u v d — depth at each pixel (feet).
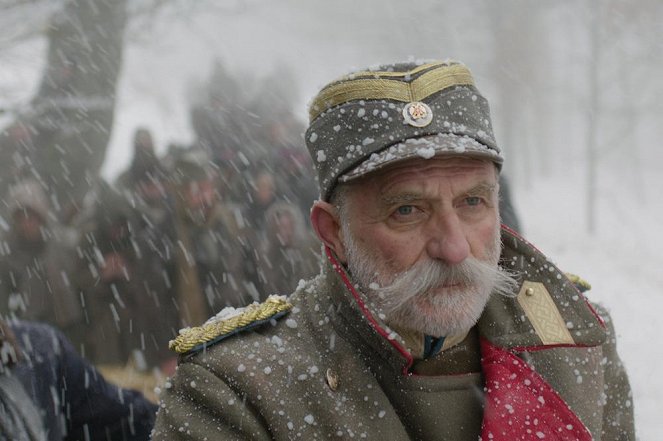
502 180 23.24
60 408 10.57
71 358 10.89
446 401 8.15
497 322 8.36
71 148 28.84
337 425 7.91
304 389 8.07
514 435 7.88
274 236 22.76
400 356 7.89
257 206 23.49
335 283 8.16
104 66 31.01
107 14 31.22
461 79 8.04
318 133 8.18
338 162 7.93
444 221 7.57
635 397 25.16
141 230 22.04
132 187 22.62
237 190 23.77
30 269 22.33
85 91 30.42
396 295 7.64
